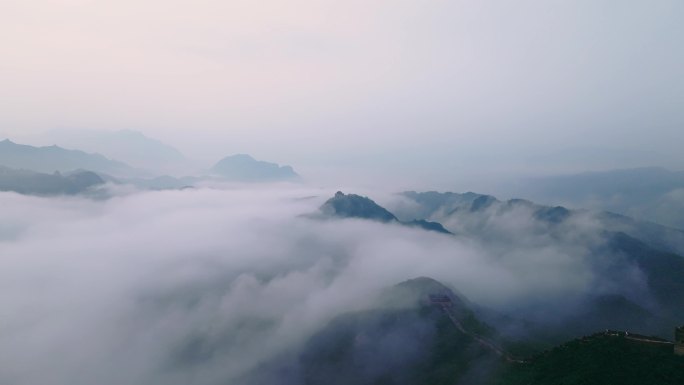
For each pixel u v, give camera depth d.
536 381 126.94
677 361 111.56
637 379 107.88
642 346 121.00
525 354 166.88
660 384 104.50
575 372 118.94
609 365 115.81
